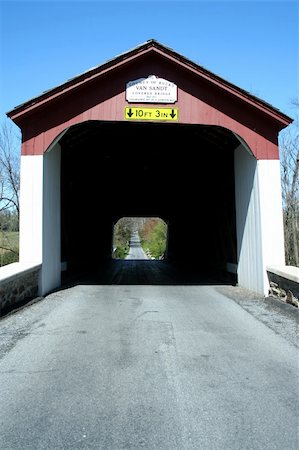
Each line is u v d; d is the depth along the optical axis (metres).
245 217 9.55
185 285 10.69
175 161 14.56
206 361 4.26
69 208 12.09
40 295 8.15
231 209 11.17
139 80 8.68
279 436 2.72
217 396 3.37
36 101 8.23
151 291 9.47
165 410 3.11
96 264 20.16
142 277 13.43
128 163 15.01
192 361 4.26
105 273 15.27
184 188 18.53
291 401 3.27
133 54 8.49
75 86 8.34
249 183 9.23
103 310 6.97
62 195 10.87
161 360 4.29
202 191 15.90
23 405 3.19
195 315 6.60
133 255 50.66
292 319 6.29
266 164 8.67
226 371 3.96
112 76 8.64
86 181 15.45
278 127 8.79
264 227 8.45
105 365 4.11
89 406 3.17
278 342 4.99
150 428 2.82
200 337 5.22
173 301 7.98
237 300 8.02
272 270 7.92
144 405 3.19
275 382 3.68
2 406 3.18
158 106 8.66
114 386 3.57
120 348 4.71
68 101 8.50
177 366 4.10
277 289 7.79
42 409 3.12
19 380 3.70
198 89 8.76
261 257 8.46
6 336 5.18
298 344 4.90
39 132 8.39
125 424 2.88
